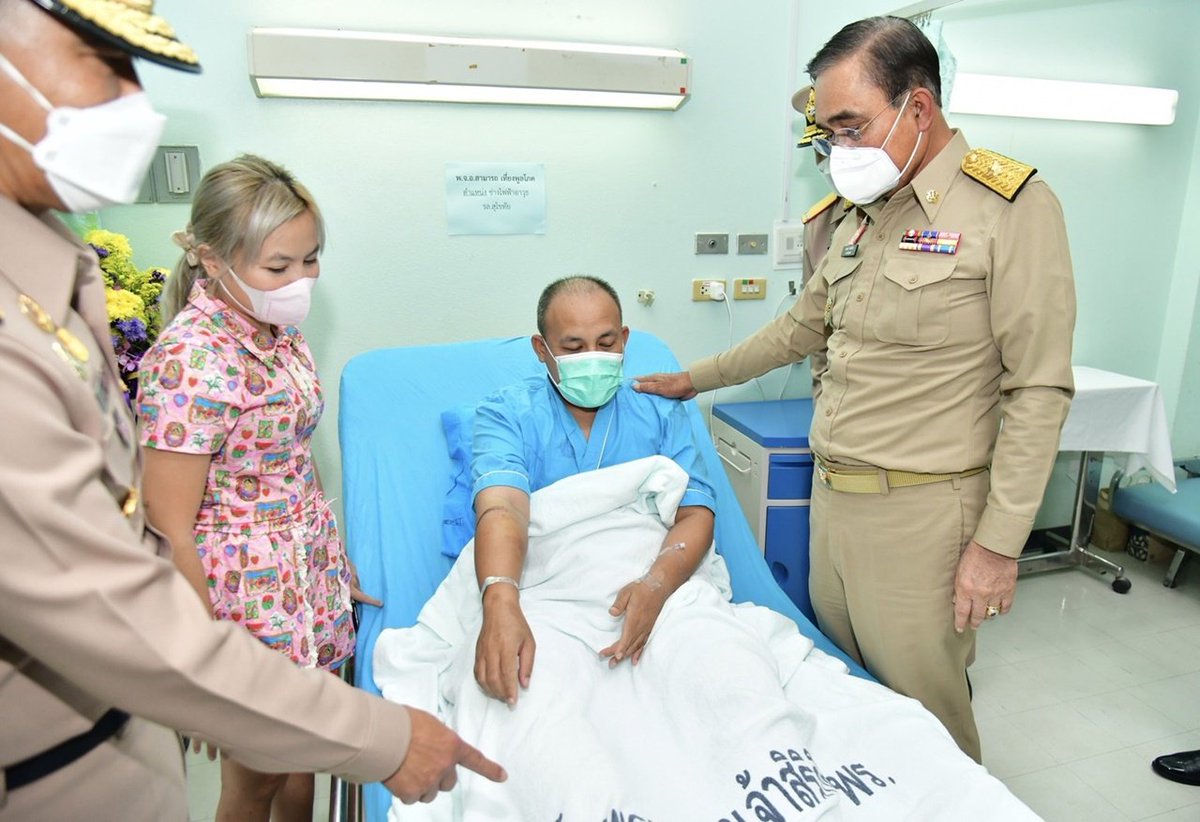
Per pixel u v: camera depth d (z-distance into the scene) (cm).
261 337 123
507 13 217
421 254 227
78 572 56
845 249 153
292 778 155
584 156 234
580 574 136
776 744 100
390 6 207
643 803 97
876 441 144
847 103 132
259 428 120
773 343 178
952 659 148
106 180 65
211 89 200
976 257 129
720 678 110
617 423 161
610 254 244
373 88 203
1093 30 282
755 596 166
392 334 231
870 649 155
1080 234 304
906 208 142
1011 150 285
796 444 220
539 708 106
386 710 76
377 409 186
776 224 257
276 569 126
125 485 74
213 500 121
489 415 155
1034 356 127
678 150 242
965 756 108
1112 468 331
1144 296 322
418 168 220
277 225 112
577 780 94
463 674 121
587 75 210
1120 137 298
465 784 103
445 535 164
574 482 145
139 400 111
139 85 67
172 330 115
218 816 149
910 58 129
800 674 129
